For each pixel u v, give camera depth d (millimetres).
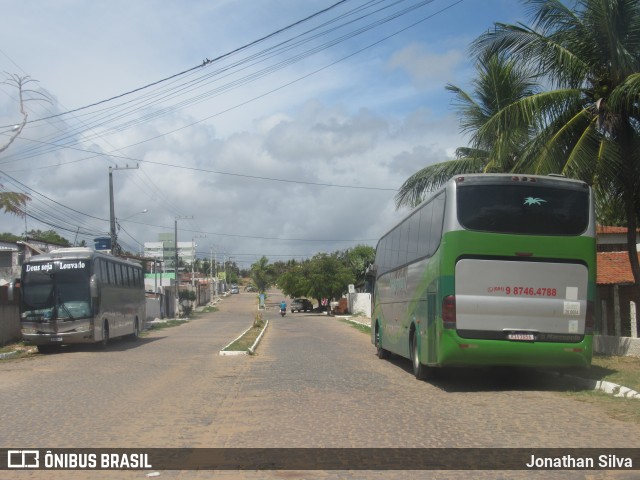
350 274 71312
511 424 8812
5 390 13305
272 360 18953
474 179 11844
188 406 10891
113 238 39344
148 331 39906
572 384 12539
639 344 15086
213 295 116562
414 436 8203
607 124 14609
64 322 22672
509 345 11570
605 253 24188
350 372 15656
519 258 11648
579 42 15062
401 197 22109
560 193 11898
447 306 11648
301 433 8531
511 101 19969
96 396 12203
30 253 37000
